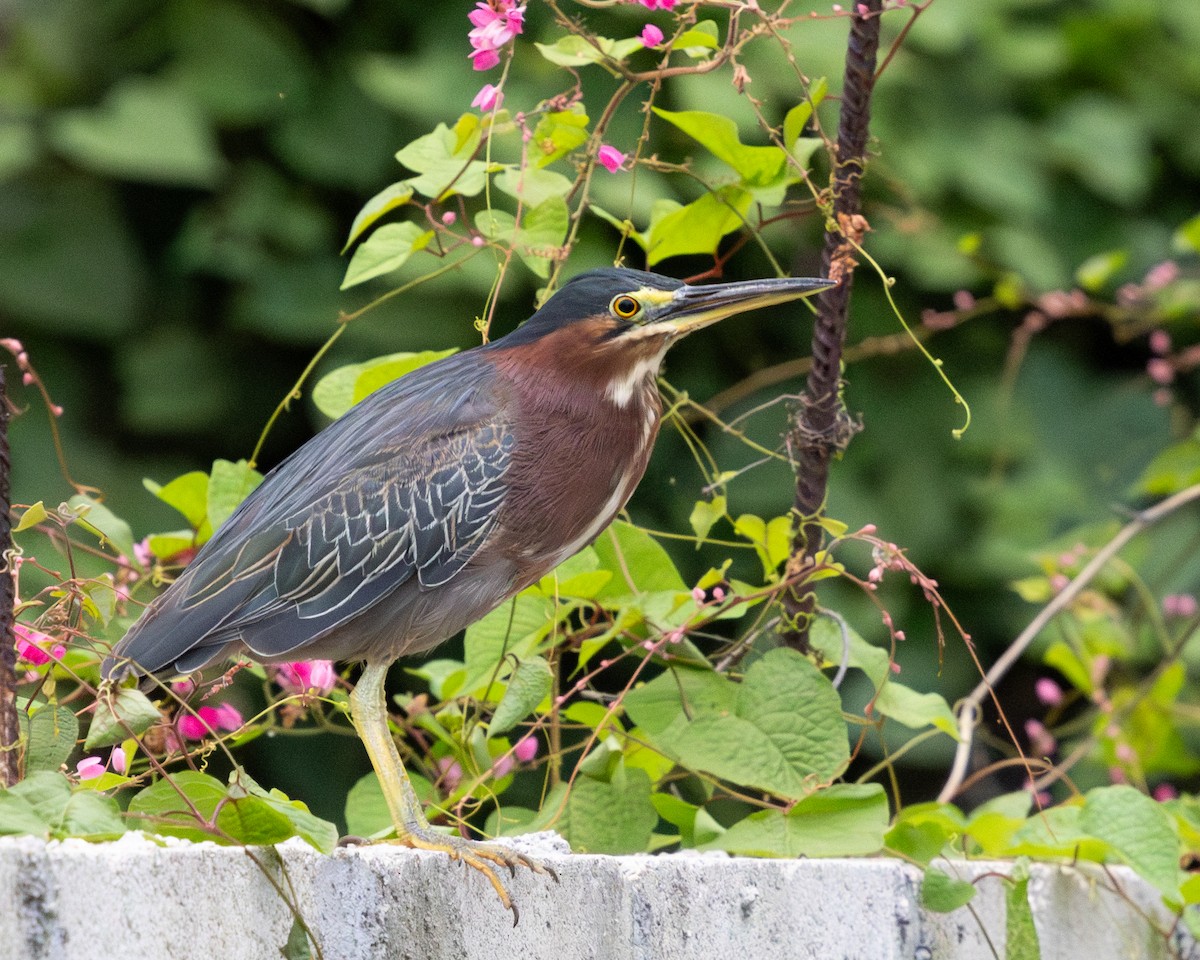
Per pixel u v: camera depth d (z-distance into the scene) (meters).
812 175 11.47
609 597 7.42
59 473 11.31
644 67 11.16
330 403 7.54
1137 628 10.67
